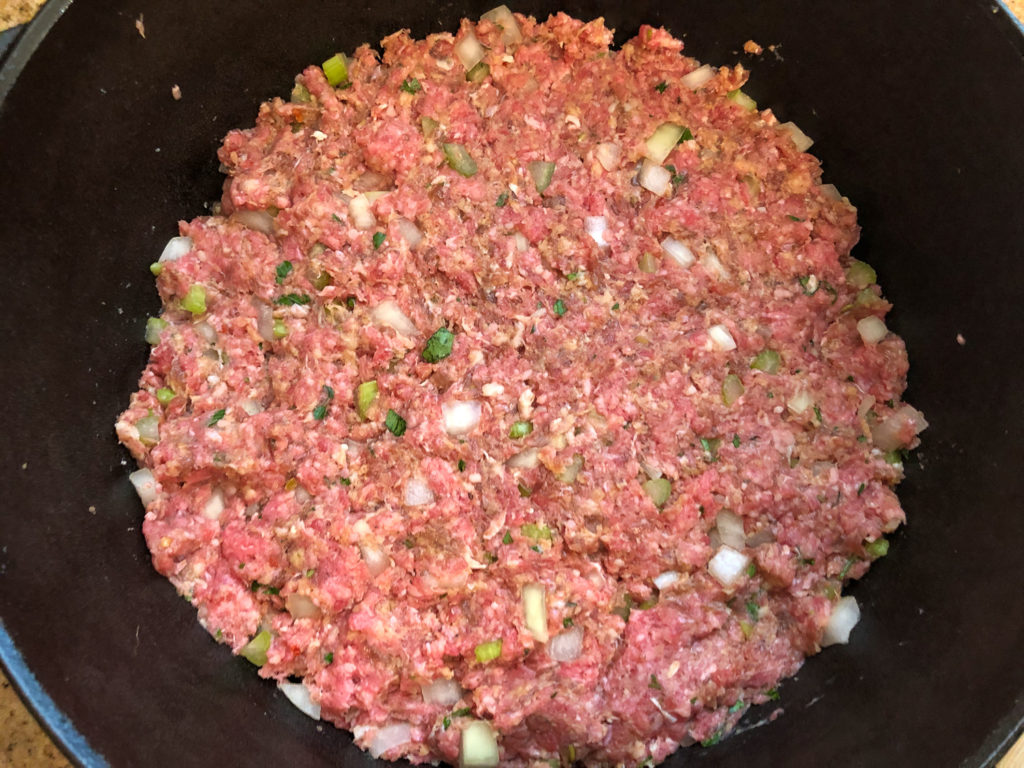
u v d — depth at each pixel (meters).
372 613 0.21
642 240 0.24
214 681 0.21
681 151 0.25
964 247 0.23
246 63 0.24
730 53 0.26
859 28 0.23
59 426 0.21
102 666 0.19
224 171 0.25
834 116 0.25
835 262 0.25
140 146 0.23
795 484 0.23
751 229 0.25
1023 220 0.21
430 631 0.22
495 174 0.25
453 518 0.22
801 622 0.23
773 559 0.23
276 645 0.22
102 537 0.21
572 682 0.21
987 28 0.21
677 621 0.22
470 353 0.23
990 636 0.20
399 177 0.24
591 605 0.22
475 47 0.26
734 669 0.22
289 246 0.24
